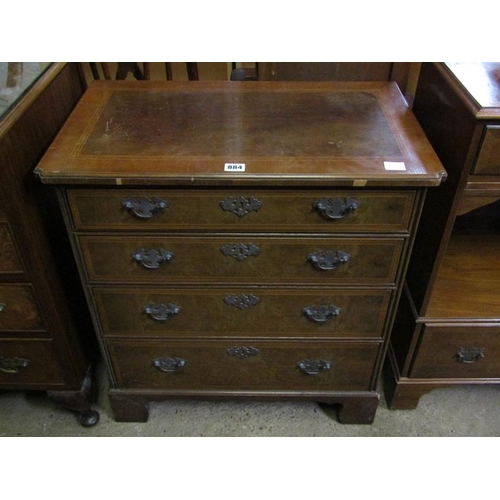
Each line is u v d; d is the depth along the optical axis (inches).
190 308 43.3
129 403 51.1
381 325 44.3
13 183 35.8
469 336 47.0
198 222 37.4
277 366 48.0
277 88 46.0
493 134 34.6
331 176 34.2
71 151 36.6
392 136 38.9
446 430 52.3
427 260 44.0
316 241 38.4
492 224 56.7
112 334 45.3
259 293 42.1
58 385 48.8
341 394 50.0
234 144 37.6
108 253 39.4
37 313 42.8
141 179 34.3
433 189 42.4
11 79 41.8
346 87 46.3
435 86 41.9
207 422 53.4
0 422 53.2
